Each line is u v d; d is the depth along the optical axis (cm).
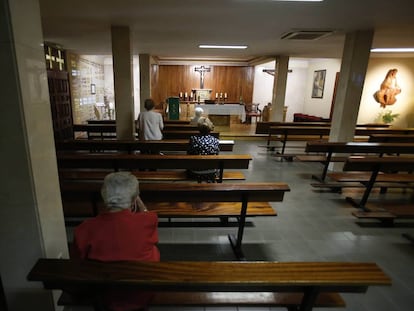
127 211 122
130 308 128
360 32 452
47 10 350
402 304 195
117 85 481
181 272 119
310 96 1172
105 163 306
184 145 405
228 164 304
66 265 117
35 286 160
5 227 148
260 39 550
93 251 118
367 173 392
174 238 271
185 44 647
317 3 306
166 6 329
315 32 468
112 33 455
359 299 199
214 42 607
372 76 879
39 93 146
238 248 245
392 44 596
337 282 119
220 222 303
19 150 137
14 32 124
